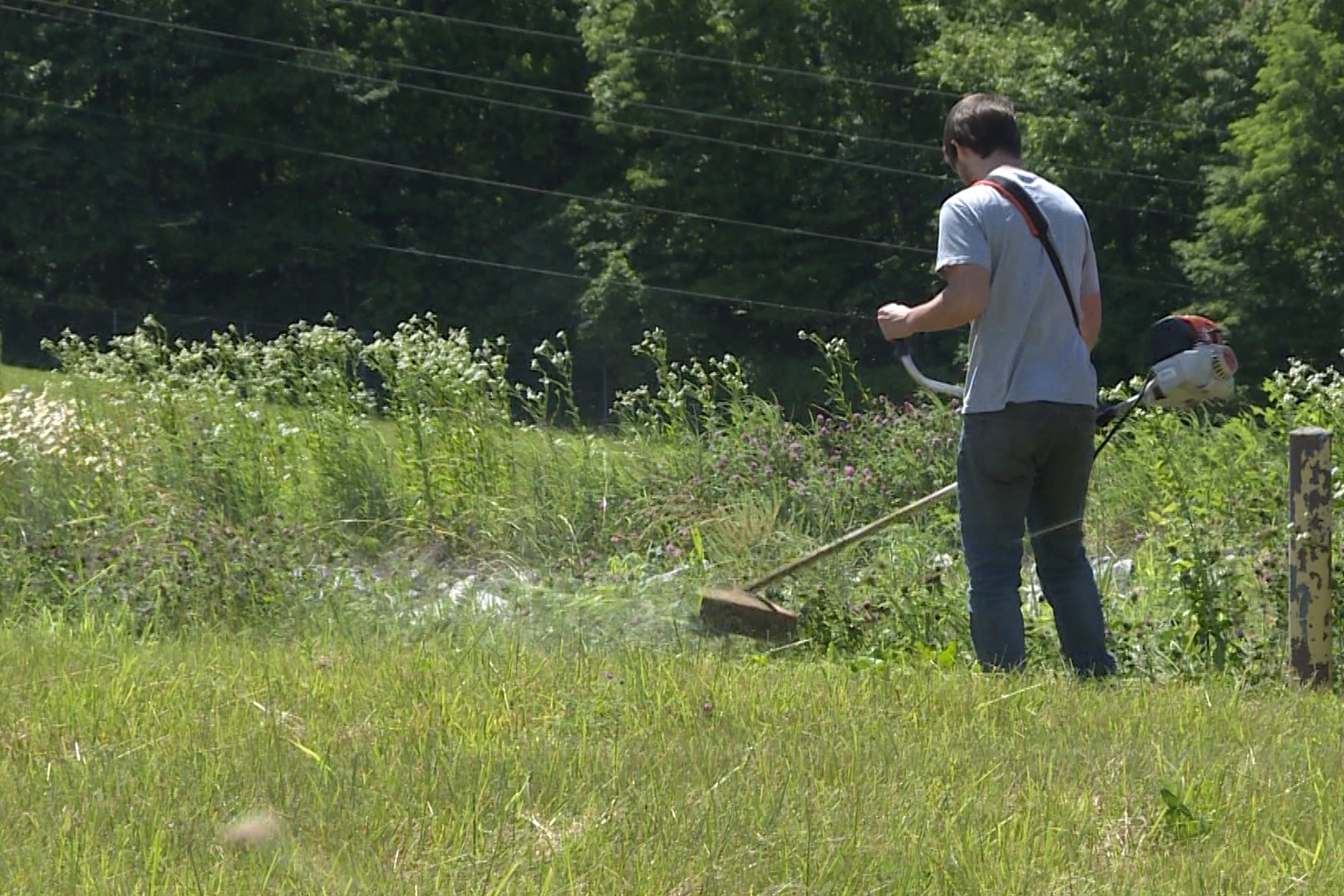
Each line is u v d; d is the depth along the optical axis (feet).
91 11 381.19
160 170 395.75
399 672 42.42
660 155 375.66
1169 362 46.73
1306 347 294.46
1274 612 52.37
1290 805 31.50
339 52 400.47
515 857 27.53
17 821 29.17
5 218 387.14
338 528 76.18
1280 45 283.79
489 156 415.64
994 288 45.62
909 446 84.69
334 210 404.36
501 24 421.18
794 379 351.67
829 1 364.38
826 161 362.94
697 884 26.48
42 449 75.31
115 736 35.70
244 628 54.65
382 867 27.02
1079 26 330.75
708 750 34.60
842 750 34.78
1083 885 26.94
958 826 29.48
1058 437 46.01
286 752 34.06
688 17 373.20
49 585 60.75
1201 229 311.88
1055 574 48.78
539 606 56.34
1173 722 38.70
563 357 97.14
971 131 47.44
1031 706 40.22
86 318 400.06
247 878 26.30
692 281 375.86
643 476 82.23
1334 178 282.36
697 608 54.65
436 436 84.69
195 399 87.40
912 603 56.39
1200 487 71.00
